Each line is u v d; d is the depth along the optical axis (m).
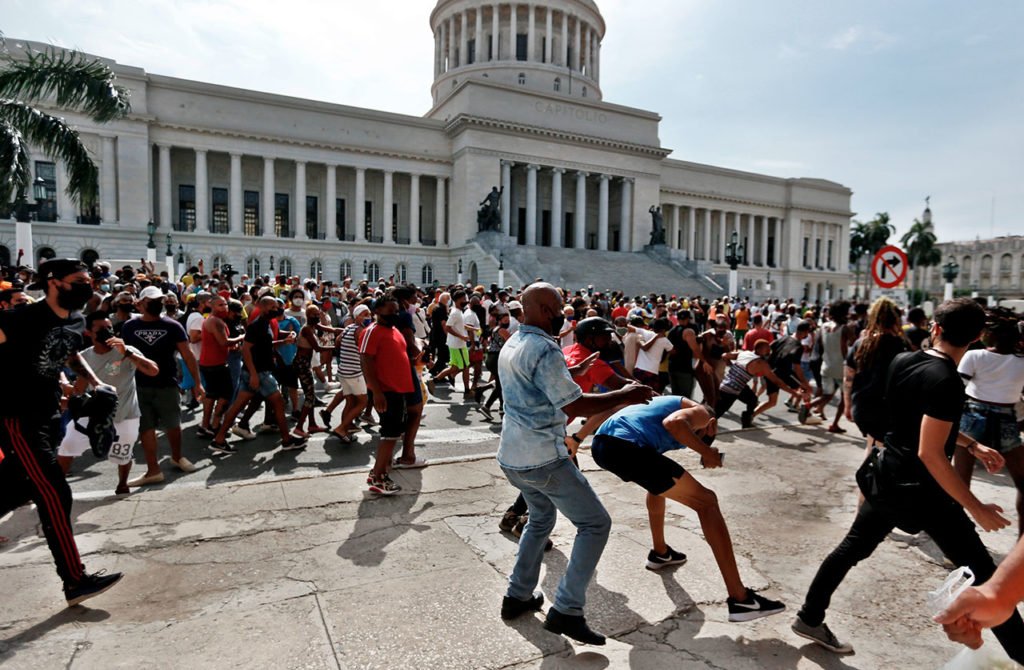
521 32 67.94
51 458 3.79
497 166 52.94
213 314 8.38
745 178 72.00
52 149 14.86
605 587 4.20
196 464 7.17
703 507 3.65
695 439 3.61
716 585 4.25
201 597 3.96
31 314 3.76
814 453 8.10
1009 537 5.32
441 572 4.36
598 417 5.96
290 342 8.43
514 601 3.71
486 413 10.52
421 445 8.38
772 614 3.70
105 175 42.66
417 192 53.94
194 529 5.05
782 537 5.16
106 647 3.39
